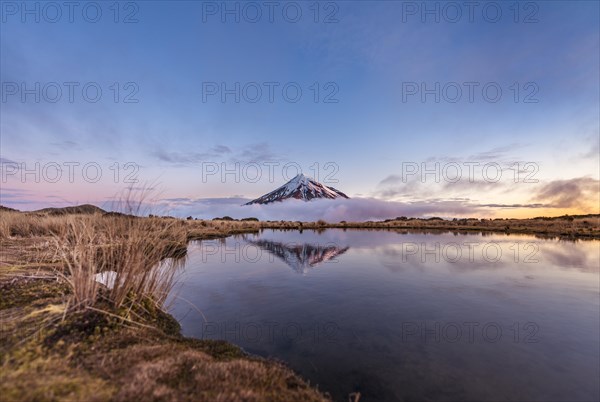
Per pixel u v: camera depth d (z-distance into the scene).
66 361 3.45
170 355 3.98
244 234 35.88
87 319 4.59
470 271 12.32
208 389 3.13
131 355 3.79
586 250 18.69
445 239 28.11
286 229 51.81
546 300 8.32
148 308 5.92
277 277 11.12
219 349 4.84
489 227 46.25
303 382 4.09
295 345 5.46
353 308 7.57
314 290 9.33
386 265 13.69
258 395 3.18
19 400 2.57
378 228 54.66
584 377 4.49
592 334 6.04
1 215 17.56
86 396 2.72
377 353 5.19
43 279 6.79
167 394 2.89
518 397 3.99
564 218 59.50
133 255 5.79
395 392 4.07
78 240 6.46
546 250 18.86
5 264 8.24
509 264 13.84
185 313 7.07
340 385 4.20
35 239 13.35
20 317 4.52
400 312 7.33
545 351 5.33
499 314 7.19
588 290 9.32
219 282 10.31
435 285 10.02
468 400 3.90
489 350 5.34
